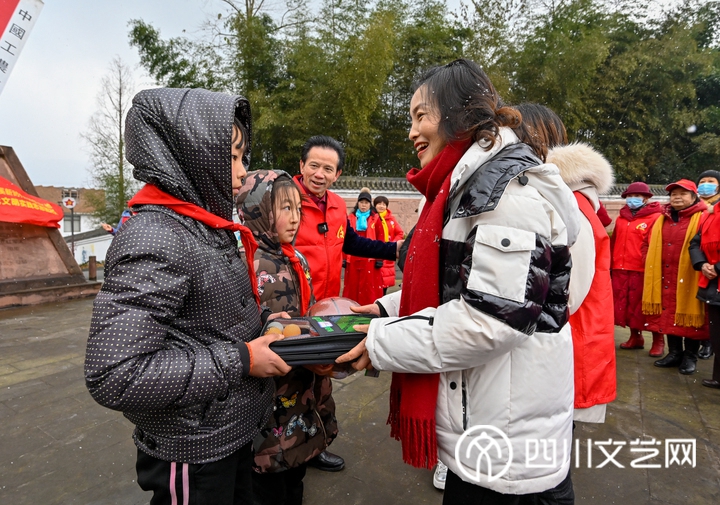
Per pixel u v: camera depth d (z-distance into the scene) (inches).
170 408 37.8
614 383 67.7
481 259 35.8
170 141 38.0
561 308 41.1
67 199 479.5
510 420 39.9
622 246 165.8
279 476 61.4
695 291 135.3
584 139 640.4
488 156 39.8
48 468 83.7
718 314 123.4
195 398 35.5
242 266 44.4
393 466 85.2
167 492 39.9
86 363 33.4
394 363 39.2
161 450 39.2
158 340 34.7
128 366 32.7
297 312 64.4
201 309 38.6
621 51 650.8
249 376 42.9
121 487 78.0
